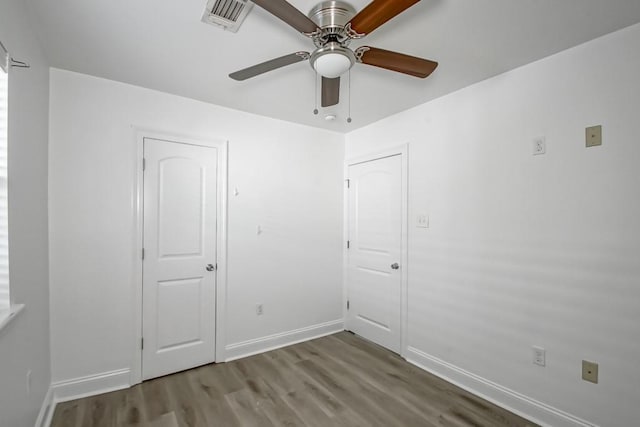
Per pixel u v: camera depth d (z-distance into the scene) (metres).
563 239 1.87
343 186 3.62
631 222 1.63
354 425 1.93
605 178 1.72
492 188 2.23
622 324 1.66
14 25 1.37
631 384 1.62
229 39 1.78
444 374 2.51
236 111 2.90
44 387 1.90
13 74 1.40
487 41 1.79
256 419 1.98
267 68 1.63
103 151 2.29
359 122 3.25
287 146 3.22
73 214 2.17
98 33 1.73
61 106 2.14
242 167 2.93
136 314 2.38
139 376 2.38
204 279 2.70
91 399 2.16
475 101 2.34
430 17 1.57
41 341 1.85
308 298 3.34
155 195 2.49
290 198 3.23
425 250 2.69
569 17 1.57
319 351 3.02
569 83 1.86
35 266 1.75
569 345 1.84
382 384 2.41
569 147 1.86
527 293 2.03
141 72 2.20
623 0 1.44
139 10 1.53
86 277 2.21
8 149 1.35
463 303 2.39
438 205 2.59
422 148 2.74
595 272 1.75
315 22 1.54
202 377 2.50
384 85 2.38
